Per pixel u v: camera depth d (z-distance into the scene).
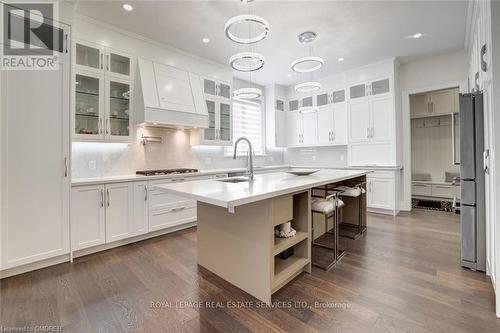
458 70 4.09
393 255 2.62
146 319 1.64
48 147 2.42
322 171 3.55
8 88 2.20
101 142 3.17
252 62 2.50
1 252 2.18
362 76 4.70
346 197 3.74
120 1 2.67
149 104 3.29
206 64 4.23
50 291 2.00
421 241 3.03
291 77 5.37
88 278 2.21
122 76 3.29
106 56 3.13
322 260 2.52
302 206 2.29
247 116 5.62
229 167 5.12
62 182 2.51
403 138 4.66
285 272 1.99
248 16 1.97
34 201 2.35
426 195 5.81
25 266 2.33
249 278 1.93
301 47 3.84
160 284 2.10
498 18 1.66
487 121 2.02
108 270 2.37
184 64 3.91
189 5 2.75
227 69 4.60
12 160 2.22
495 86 1.68
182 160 4.26
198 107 3.89
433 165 6.10
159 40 3.54
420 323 1.55
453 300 1.79
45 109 2.39
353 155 4.85
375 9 2.87
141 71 3.39
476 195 2.22
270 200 1.79
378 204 4.43
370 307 1.73
